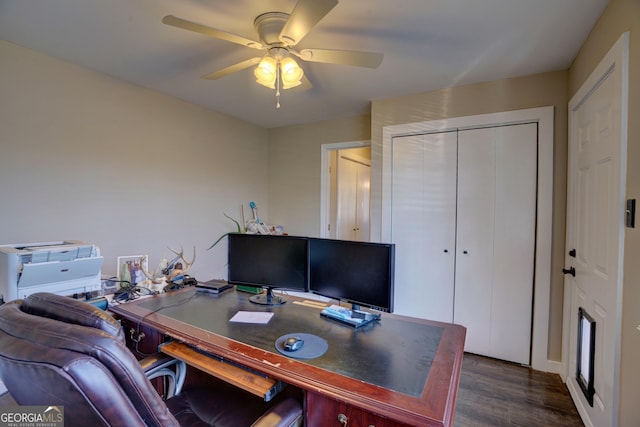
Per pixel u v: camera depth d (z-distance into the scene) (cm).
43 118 227
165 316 157
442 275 284
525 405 203
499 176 260
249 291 202
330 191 430
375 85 273
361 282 152
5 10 175
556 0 160
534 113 245
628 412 133
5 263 165
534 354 248
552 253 241
